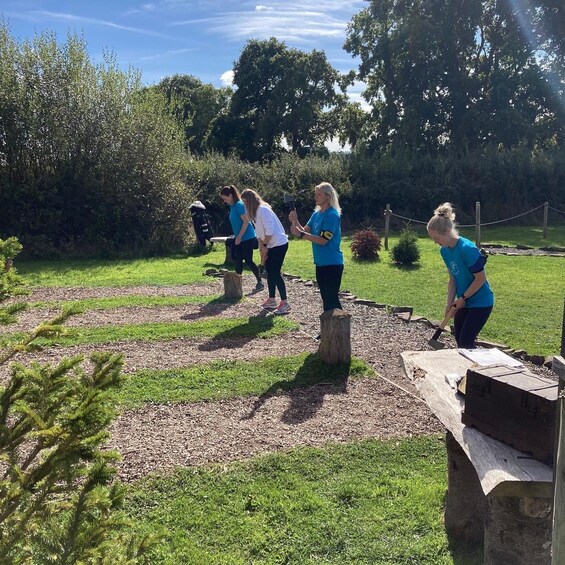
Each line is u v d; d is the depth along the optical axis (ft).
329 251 22.08
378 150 104.99
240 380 19.65
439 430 15.76
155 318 28.89
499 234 71.56
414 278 40.55
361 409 17.29
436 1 106.01
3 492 6.62
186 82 182.09
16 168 56.03
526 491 7.44
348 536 11.02
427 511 11.79
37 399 7.09
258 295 34.76
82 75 58.13
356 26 115.44
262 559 10.36
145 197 58.54
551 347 24.06
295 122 140.56
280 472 13.38
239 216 33.91
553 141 111.86
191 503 12.10
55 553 6.36
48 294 35.73
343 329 20.71
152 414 16.88
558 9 102.89
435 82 108.27
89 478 6.75
